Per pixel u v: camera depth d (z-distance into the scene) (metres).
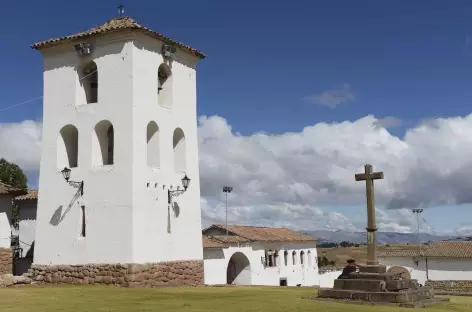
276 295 24.06
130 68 27.97
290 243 53.66
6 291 23.94
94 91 30.86
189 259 30.47
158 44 29.83
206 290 26.77
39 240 29.30
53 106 30.05
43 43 30.08
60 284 27.86
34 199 36.88
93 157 28.53
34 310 17.81
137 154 27.61
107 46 28.72
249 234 48.22
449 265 55.22
